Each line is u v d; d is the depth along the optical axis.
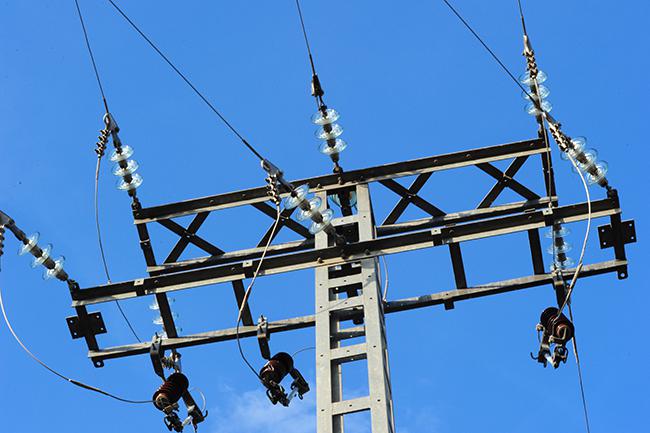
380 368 13.41
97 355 15.08
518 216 14.52
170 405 14.62
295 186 15.82
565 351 14.12
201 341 15.01
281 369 14.27
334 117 15.41
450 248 14.63
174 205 16.11
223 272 14.89
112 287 15.10
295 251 15.97
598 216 14.42
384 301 14.89
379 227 15.94
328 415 13.13
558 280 14.55
